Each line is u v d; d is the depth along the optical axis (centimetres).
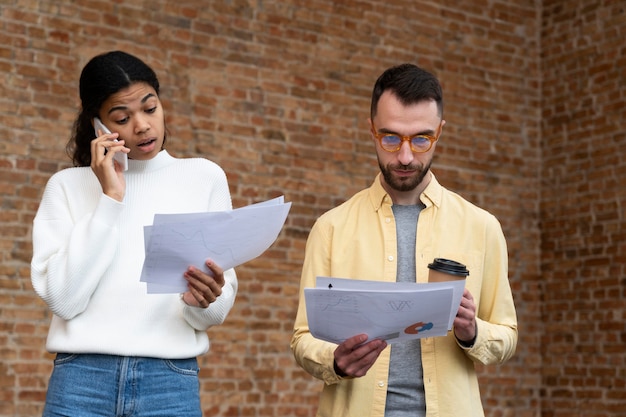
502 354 266
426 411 261
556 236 803
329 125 722
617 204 755
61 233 260
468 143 788
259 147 688
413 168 264
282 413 681
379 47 753
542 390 799
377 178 284
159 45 652
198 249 238
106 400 250
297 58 712
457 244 274
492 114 804
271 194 691
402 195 280
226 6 683
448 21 791
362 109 740
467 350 261
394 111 262
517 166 811
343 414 266
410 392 263
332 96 725
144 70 262
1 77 594
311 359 263
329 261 282
